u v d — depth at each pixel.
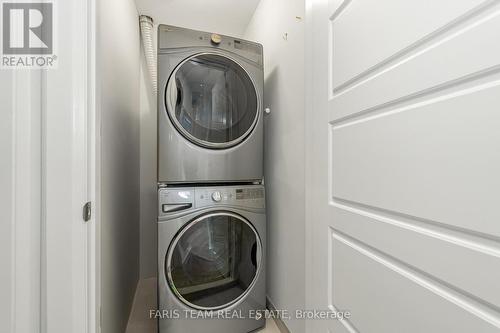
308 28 1.19
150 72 2.11
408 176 0.66
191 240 1.35
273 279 1.65
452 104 0.55
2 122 0.55
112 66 1.25
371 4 0.78
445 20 0.56
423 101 0.62
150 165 2.21
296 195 1.36
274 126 1.64
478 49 0.50
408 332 0.66
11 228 0.56
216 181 1.41
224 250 1.43
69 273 0.64
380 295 0.76
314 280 1.16
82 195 0.67
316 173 1.14
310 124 1.20
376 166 0.77
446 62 0.56
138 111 2.09
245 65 1.49
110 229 1.18
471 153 0.51
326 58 1.05
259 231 1.50
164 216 1.28
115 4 1.33
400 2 0.68
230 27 2.26
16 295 0.56
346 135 0.93
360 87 0.84
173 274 1.30
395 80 0.70
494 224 0.47
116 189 1.33
